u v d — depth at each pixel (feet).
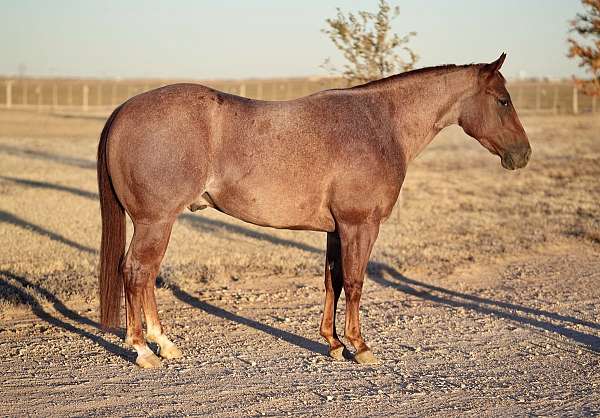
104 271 21.48
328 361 22.27
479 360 22.50
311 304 29.60
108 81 481.46
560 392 19.60
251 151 20.75
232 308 28.68
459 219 50.98
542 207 56.18
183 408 18.02
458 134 156.35
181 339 24.34
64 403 18.21
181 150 20.33
